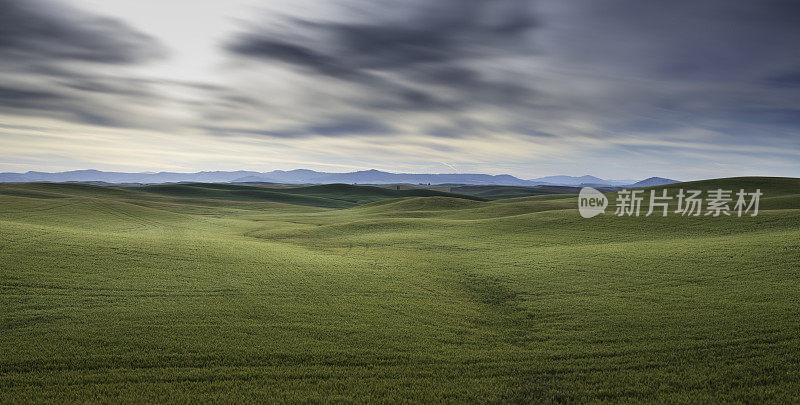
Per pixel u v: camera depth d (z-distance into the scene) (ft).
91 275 67.97
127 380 36.45
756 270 70.59
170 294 61.93
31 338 43.50
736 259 78.54
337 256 108.99
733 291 60.70
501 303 65.98
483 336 49.70
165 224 203.62
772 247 84.12
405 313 57.98
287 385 36.37
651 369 38.86
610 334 48.29
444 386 36.55
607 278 75.00
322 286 71.67
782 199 195.31
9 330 45.37
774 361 38.42
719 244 92.89
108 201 273.13
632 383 36.45
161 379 36.78
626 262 85.20
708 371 37.73
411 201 359.05
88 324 47.93
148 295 60.80
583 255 95.91
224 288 66.90
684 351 42.16
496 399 34.32
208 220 234.38
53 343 42.60
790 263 72.49
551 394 35.01
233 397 34.09
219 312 54.60
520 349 45.19
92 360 39.58
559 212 179.63
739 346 42.14
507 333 51.19
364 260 102.94
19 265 68.49
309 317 54.39
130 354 41.09
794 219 123.85
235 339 45.83
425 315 57.47
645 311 55.47
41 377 36.17
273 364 40.45
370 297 65.87
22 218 178.91
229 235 170.50
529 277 81.00
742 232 118.11
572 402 33.81
